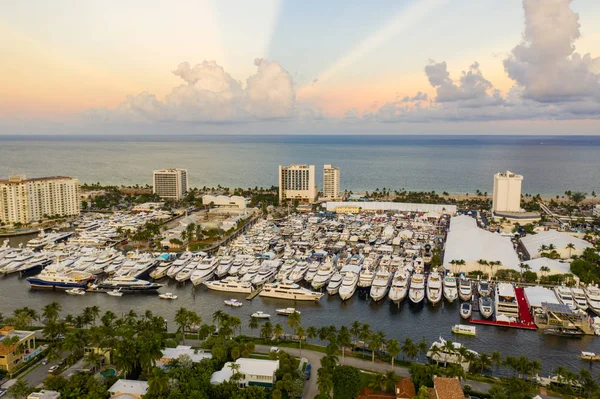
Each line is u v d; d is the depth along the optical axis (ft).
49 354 572.10
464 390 530.27
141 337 583.99
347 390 532.73
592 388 518.78
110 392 505.25
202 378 518.37
